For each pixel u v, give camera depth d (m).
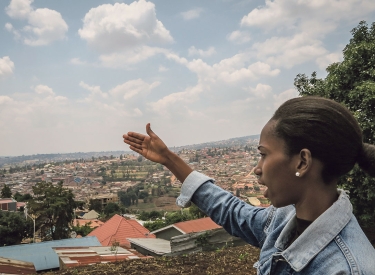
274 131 0.90
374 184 7.45
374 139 7.85
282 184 0.89
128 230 19.88
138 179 126.50
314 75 10.21
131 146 1.43
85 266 5.77
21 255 12.52
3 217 26.38
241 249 6.62
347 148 0.82
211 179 1.41
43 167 173.88
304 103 0.87
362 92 7.91
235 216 1.27
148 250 11.62
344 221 0.83
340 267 0.76
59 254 7.46
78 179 125.31
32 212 27.39
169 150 1.39
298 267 0.83
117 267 5.42
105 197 80.06
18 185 113.88
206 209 1.36
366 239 0.82
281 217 1.11
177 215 28.89
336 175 0.86
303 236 0.85
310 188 0.87
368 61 8.45
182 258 5.99
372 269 0.75
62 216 28.78
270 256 1.01
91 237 14.77
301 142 0.84
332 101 0.87
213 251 6.69
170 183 111.19
